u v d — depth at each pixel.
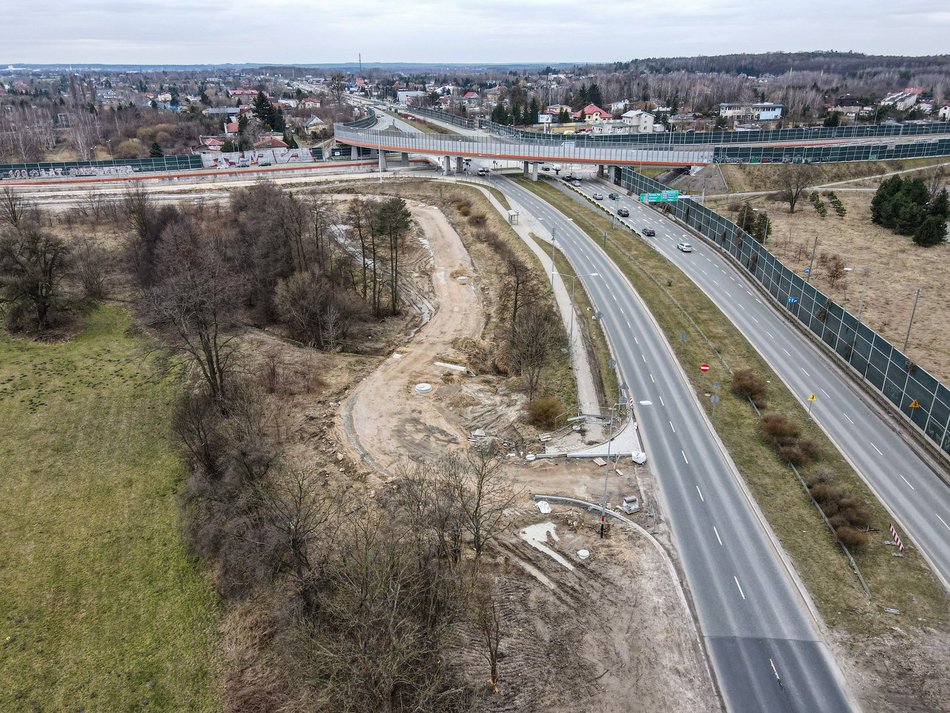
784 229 123.25
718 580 47.78
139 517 57.84
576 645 43.38
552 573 48.81
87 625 48.06
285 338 89.19
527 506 55.56
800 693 39.59
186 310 70.12
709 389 71.88
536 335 75.81
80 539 55.56
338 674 39.06
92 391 76.12
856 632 43.50
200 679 43.94
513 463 61.50
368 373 79.81
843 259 107.06
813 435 63.75
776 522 53.19
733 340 82.50
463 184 160.38
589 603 46.31
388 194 156.62
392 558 43.06
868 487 56.78
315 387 75.56
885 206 123.69
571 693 40.31
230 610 48.47
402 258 118.12
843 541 50.28
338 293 93.56
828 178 154.12
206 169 188.00
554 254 108.75
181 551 54.09
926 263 105.00
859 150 158.75
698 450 62.09
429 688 37.88
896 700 39.06
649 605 45.91
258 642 45.78
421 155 193.88
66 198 151.38
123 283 107.12
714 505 55.16
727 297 95.56
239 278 93.19
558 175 172.75
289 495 56.41
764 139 176.88
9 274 88.62
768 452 61.75
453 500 50.41
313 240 105.56
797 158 156.75
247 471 57.31
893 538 51.16
